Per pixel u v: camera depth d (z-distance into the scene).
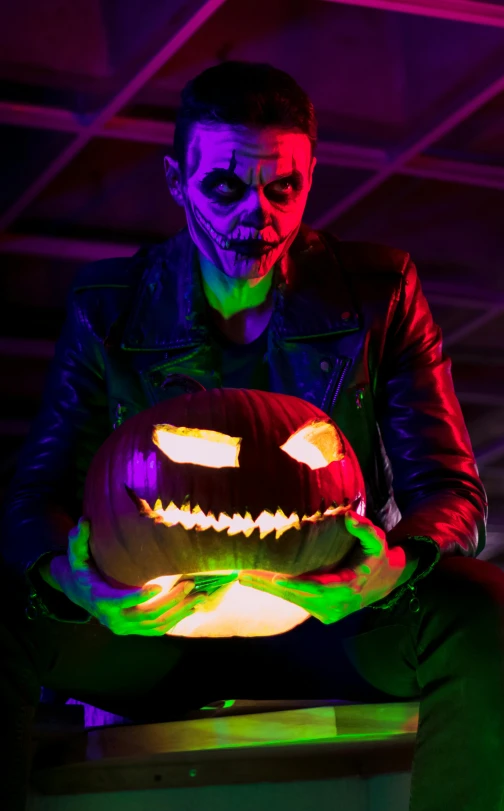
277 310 1.83
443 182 6.29
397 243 6.91
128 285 1.92
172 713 1.73
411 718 1.61
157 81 5.23
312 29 4.91
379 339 1.82
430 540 1.47
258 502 1.41
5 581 1.54
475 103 5.44
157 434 1.47
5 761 1.41
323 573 1.39
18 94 5.21
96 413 1.91
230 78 1.66
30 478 1.82
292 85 1.69
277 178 1.65
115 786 1.52
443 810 1.31
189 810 1.52
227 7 4.66
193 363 1.84
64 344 1.94
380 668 1.55
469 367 8.82
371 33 4.98
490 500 11.42
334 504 1.45
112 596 1.36
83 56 4.99
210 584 1.42
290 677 1.68
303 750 1.55
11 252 6.67
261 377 1.88
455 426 1.77
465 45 5.05
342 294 1.84
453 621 1.38
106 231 6.54
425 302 1.92
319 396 1.81
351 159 5.91
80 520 1.43
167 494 1.42
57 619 1.51
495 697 1.32
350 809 1.56
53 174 5.86
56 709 2.19
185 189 1.75
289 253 1.88
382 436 1.83
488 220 6.73
